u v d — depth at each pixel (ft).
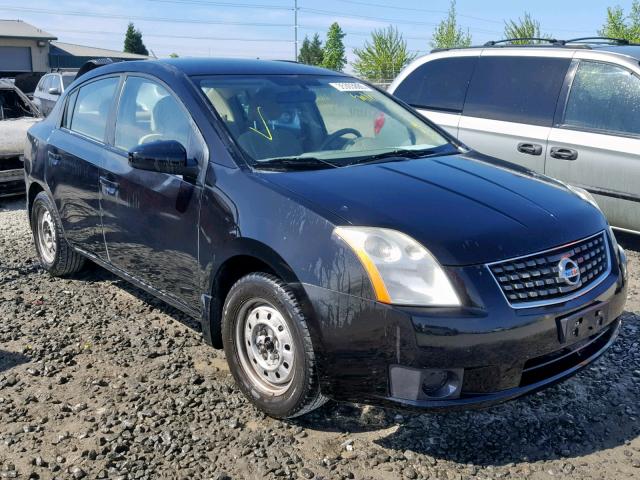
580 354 10.13
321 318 9.23
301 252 9.47
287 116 12.50
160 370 12.34
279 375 10.27
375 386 9.11
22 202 27.99
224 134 11.46
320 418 10.74
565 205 10.64
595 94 19.39
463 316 8.69
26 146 17.65
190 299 11.97
